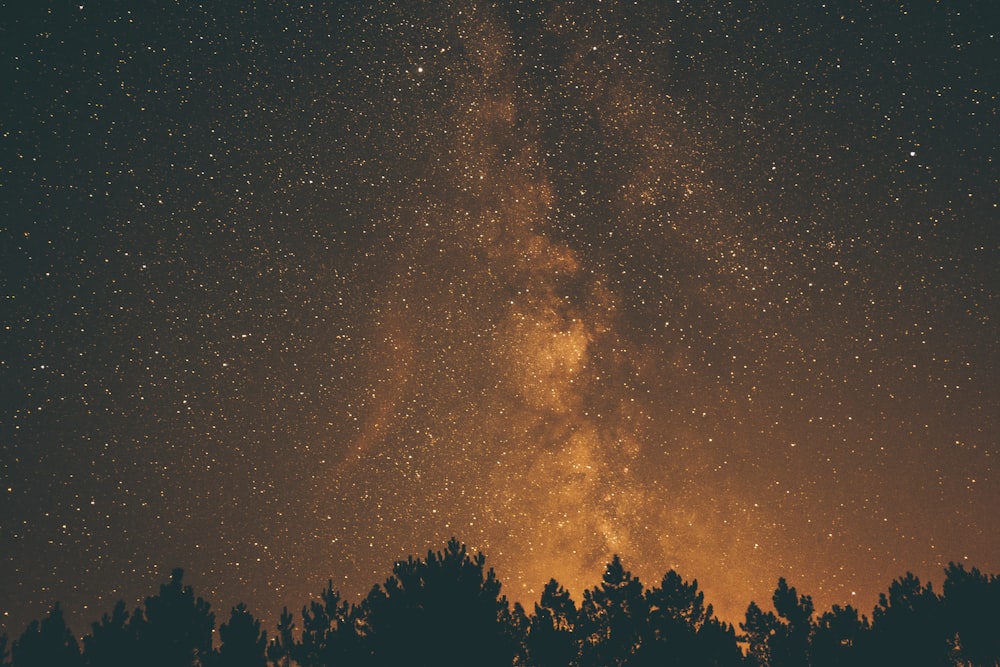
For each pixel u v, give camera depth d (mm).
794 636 11805
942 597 12680
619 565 11430
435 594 9406
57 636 8094
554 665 10266
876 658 11625
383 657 9250
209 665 8773
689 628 10938
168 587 8977
